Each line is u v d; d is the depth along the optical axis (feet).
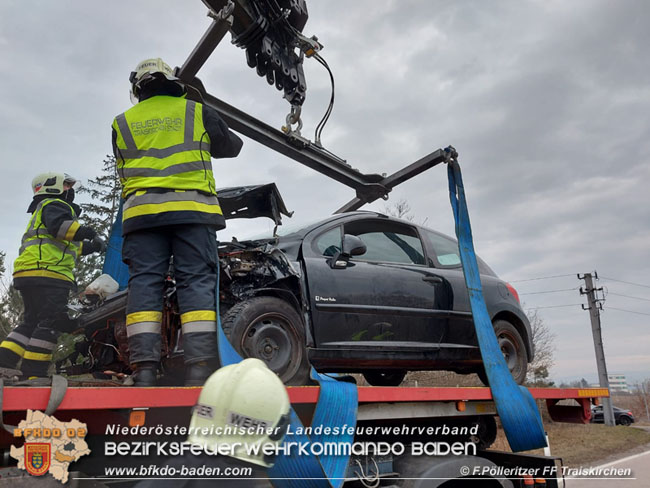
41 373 11.53
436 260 15.65
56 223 11.69
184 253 8.66
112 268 13.47
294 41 12.44
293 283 11.71
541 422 12.44
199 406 5.17
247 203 12.39
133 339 8.23
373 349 12.87
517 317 16.70
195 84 11.31
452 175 14.48
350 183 15.35
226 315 10.48
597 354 84.69
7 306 32.09
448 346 14.47
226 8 10.05
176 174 8.70
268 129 12.80
